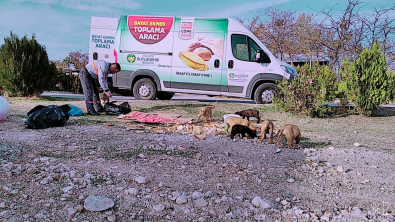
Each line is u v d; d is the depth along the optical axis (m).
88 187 3.35
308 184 3.99
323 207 3.33
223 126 7.23
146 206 3.07
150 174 3.89
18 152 4.40
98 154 4.56
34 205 2.91
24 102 10.42
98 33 11.75
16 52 11.80
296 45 24.97
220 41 11.21
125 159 4.41
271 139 6.02
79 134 5.79
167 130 6.61
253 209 3.14
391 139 7.19
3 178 3.42
